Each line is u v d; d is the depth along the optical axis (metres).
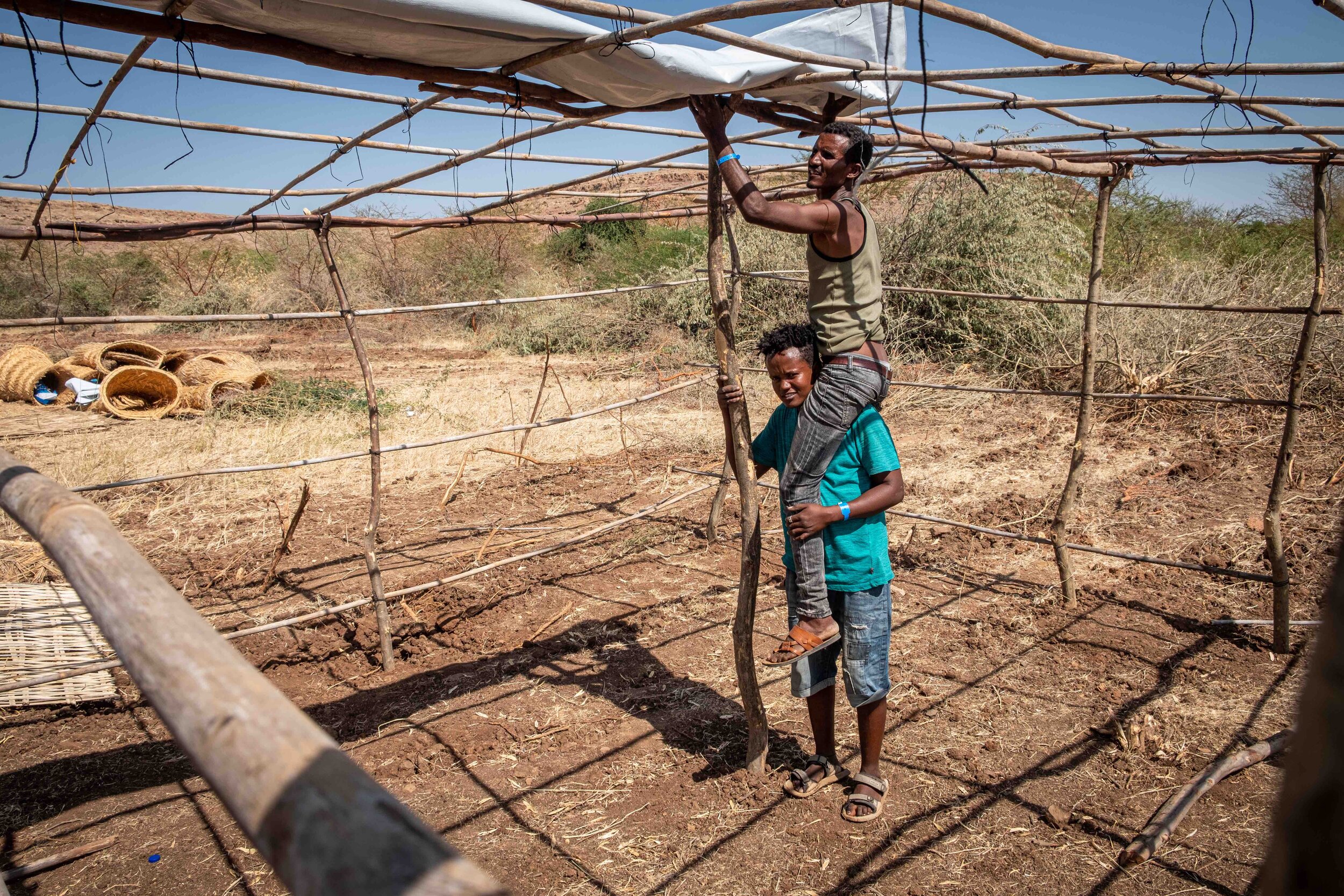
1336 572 0.31
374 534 4.65
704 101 3.18
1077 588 5.43
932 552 6.12
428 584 4.91
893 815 3.37
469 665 4.75
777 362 3.12
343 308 4.55
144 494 7.83
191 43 2.52
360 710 4.31
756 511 3.48
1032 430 9.31
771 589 5.65
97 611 1.05
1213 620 4.93
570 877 3.09
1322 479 7.14
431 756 3.86
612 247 20.41
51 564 6.04
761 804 3.46
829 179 2.96
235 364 12.48
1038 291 11.20
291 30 2.60
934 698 4.21
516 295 20.30
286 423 10.41
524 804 3.51
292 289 22.41
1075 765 3.65
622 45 2.73
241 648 4.96
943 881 3.02
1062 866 3.07
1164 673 4.38
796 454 3.06
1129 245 14.13
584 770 3.73
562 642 4.95
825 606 3.12
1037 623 5.00
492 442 9.64
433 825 3.40
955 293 5.48
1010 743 3.83
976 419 9.84
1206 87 3.02
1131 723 3.90
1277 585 4.45
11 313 20.59
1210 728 3.86
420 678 4.63
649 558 6.30
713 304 3.41
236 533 6.95
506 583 5.83
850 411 2.99
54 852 3.30
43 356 12.81
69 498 1.37
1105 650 4.64
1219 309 4.64
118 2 2.32
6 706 4.22
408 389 12.56
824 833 3.28
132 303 22.86
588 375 13.40
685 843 3.25
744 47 2.72
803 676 3.38
